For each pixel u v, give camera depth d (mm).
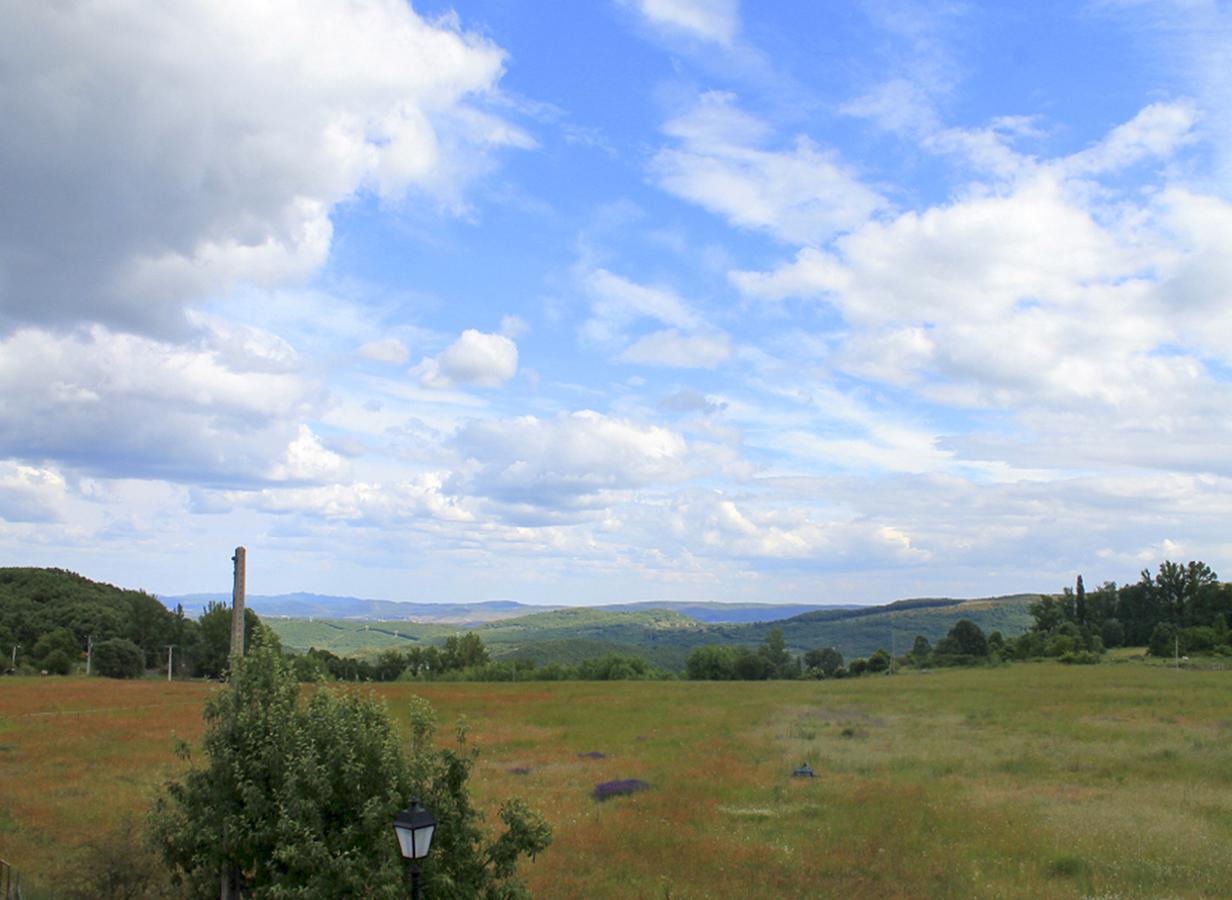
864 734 45094
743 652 140375
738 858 20812
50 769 33875
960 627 136500
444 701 67938
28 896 16656
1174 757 35156
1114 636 143250
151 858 15766
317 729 12273
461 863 12375
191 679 110312
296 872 11555
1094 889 18344
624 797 28656
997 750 38094
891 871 19781
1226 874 19250
